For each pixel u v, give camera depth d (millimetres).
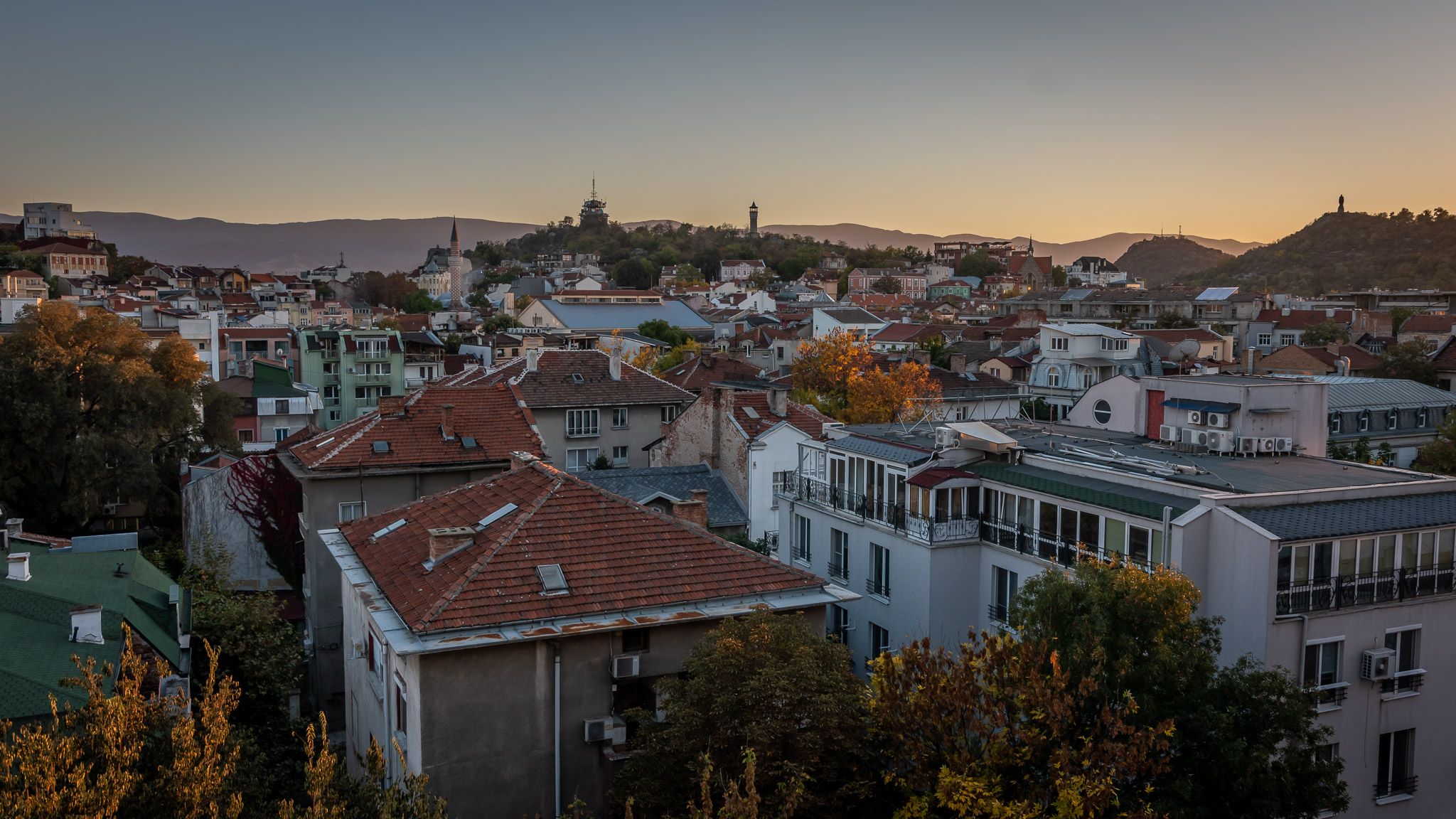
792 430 47094
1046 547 29703
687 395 61406
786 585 24031
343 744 33406
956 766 17797
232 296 187500
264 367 92000
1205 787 18750
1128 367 86812
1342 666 25000
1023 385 95188
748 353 119375
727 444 48031
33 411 56938
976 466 33156
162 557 47125
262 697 30594
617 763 21312
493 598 21672
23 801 12242
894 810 19359
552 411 57656
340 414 93000
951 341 129500
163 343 68188
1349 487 26750
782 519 42344
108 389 60938
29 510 59938
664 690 20422
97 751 14031
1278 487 27578
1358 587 25062
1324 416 35562
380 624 21750
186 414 65438
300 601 46031
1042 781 17609
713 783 17797
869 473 36344
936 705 18188
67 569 29156
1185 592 19984
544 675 21516
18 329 61219
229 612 31328
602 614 21984
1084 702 17891
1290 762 18969
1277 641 24156
